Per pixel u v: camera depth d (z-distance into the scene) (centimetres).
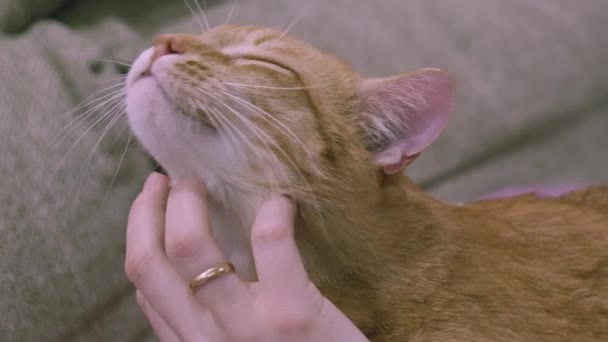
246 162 38
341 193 39
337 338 37
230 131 38
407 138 41
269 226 36
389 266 40
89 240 47
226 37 42
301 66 41
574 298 42
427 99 40
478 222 44
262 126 38
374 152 41
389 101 41
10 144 46
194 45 39
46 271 45
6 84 47
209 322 36
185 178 39
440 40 69
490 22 71
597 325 41
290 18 63
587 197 52
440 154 67
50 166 47
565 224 46
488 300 40
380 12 67
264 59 40
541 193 58
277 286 36
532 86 72
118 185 50
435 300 40
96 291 47
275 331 36
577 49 74
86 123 49
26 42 51
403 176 43
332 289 40
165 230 38
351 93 41
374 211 40
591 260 43
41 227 45
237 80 38
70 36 53
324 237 39
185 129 38
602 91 76
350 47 64
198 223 37
